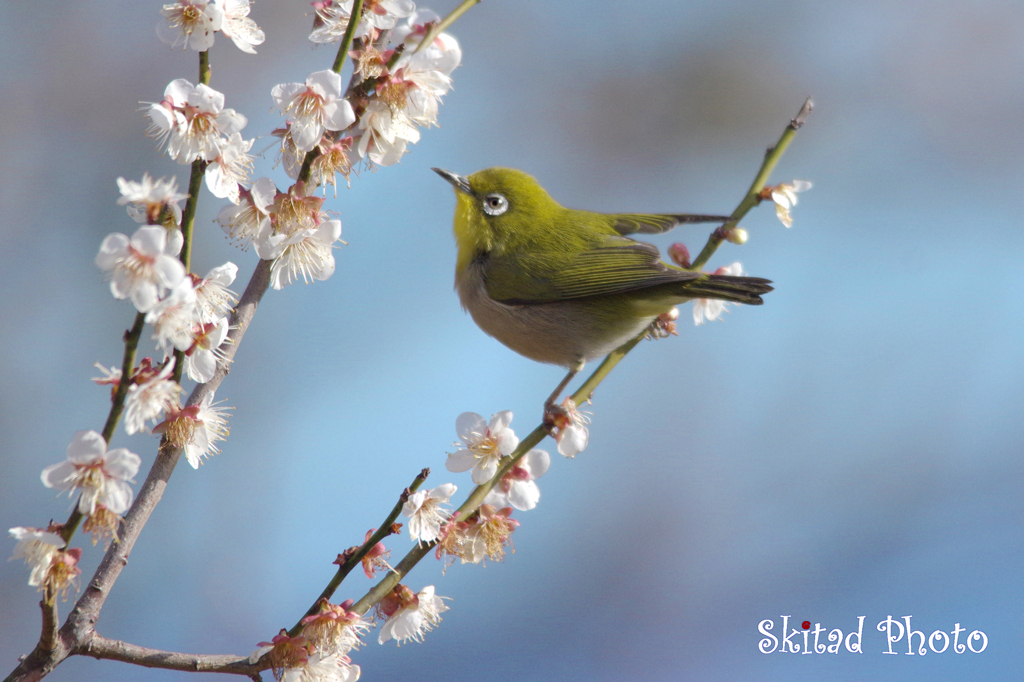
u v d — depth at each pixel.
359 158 4.65
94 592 4.60
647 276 4.77
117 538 4.58
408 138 4.65
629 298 4.80
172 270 4.57
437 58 4.64
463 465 4.65
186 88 4.60
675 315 4.81
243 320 4.63
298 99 4.62
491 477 4.65
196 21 4.61
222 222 4.62
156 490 4.61
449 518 4.64
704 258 4.76
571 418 4.69
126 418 4.58
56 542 4.58
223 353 4.62
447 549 4.64
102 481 4.58
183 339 4.59
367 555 4.63
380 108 4.64
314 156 4.62
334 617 4.62
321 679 4.61
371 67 4.64
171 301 4.57
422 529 4.63
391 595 4.64
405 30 4.66
